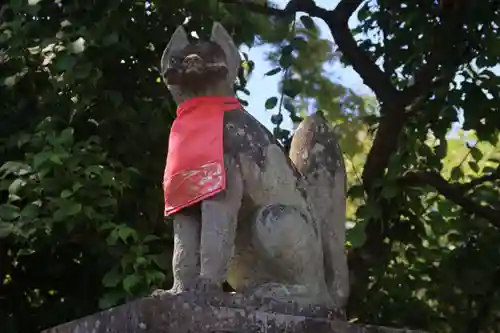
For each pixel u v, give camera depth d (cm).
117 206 554
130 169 558
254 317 346
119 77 603
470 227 689
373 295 679
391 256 710
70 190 526
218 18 639
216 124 380
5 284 601
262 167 381
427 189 685
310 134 411
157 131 588
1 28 592
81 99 577
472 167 714
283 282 379
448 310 689
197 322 339
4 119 586
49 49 588
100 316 349
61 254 589
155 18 632
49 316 585
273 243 375
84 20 587
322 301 379
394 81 757
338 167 408
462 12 679
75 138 577
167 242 587
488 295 682
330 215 400
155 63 621
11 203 540
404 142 693
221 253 364
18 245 580
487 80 671
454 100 665
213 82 387
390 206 673
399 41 704
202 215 367
